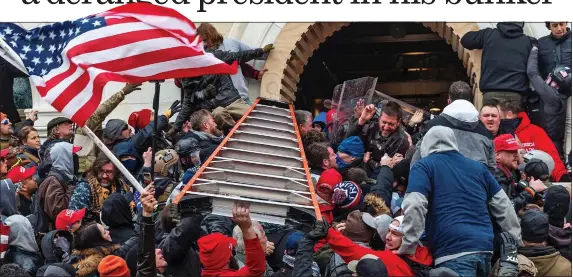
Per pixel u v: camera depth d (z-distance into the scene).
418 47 19.81
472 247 10.29
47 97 10.62
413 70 20.11
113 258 9.89
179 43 11.02
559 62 14.11
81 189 12.59
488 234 10.38
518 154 12.09
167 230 10.79
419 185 10.40
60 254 11.62
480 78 14.35
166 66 10.98
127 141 13.44
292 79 15.20
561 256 11.10
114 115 15.23
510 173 11.87
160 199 12.22
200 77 14.01
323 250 11.16
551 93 14.02
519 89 14.13
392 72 20.11
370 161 12.92
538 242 11.05
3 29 10.95
